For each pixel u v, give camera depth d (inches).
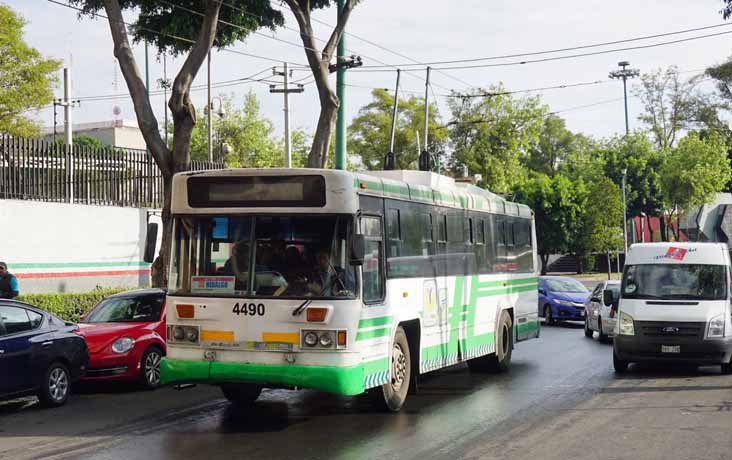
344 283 434.3
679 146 2659.9
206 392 579.5
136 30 836.0
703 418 462.9
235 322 440.5
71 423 466.0
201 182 454.6
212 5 732.0
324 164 895.1
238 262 445.7
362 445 395.9
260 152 2647.6
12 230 889.5
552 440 403.9
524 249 781.3
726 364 658.8
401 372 501.0
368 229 462.3
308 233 440.5
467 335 617.3
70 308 852.0
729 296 671.1
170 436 422.9
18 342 502.9
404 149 2760.8
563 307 1194.6
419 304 527.5
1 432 441.4
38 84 1798.7
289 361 432.1
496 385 605.3
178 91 729.0
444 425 445.7
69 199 962.7
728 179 2664.9
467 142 2679.6
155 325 608.1
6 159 897.5
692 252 695.7
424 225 544.7
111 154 1015.0
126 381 611.8
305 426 446.6
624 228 2566.4
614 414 476.1
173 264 458.0
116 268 1010.7
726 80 3154.5
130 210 1028.5
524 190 2834.6
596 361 753.6
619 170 3068.4
